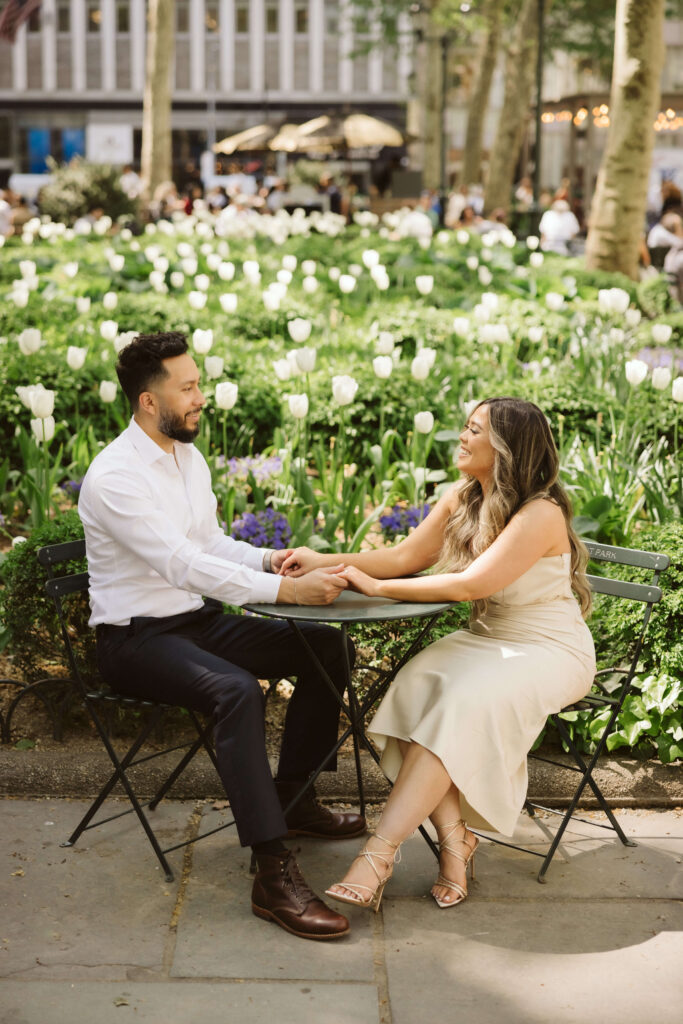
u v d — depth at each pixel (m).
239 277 13.87
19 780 4.01
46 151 53.78
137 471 3.58
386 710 3.50
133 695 3.60
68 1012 2.85
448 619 4.16
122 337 6.29
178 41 52.75
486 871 3.61
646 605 3.95
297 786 3.77
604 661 4.30
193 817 3.90
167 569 3.49
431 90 34.41
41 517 5.41
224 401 5.46
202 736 3.72
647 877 3.57
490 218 22.28
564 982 3.03
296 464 5.83
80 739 4.23
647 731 4.15
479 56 29.39
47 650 4.32
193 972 3.04
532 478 3.57
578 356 8.48
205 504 3.84
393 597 3.49
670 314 11.68
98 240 19.44
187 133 53.56
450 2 28.66
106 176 24.53
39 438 5.32
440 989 2.99
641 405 7.14
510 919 3.33
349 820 3.83
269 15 52.69
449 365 7.91
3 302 10.19
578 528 5.00
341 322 10.84
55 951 3.12
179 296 12.11
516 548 3.48
